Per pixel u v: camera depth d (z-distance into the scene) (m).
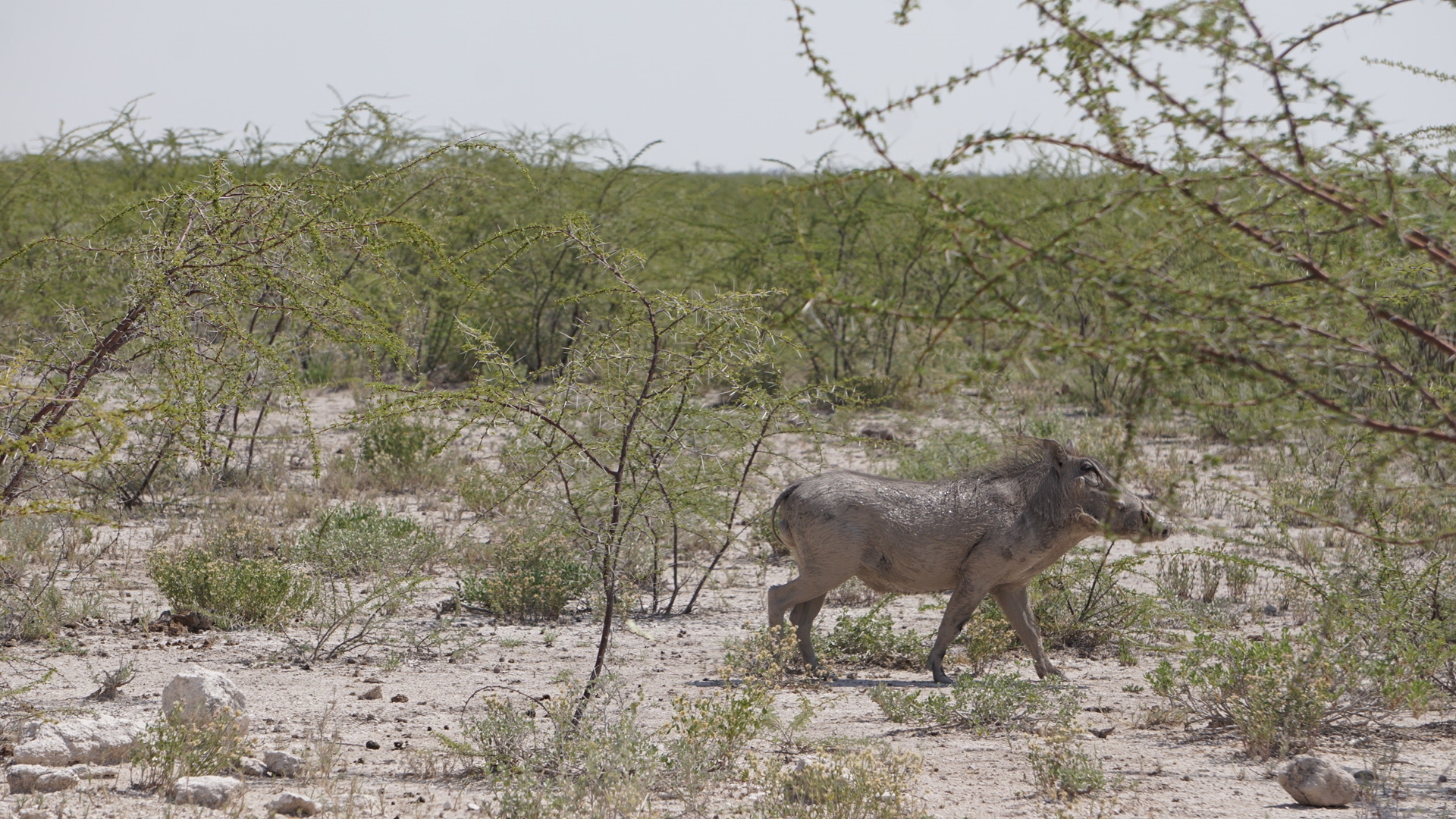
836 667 35.59
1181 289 11.80
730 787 23.02
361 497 60.44
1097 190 12.64
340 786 23.00
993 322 11.66
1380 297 12.65
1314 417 11.95
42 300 58.28
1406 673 27.42
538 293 90.44
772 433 42.31
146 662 33.97
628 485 29.27
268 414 76.81
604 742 23.00
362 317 25.17
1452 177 13.16
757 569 50.06
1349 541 45.84
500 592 42.22
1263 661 27.48
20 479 24.81
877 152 12.28
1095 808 21.72
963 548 33.19
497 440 67.31
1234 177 12.11
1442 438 11.72
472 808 21.62
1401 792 22.59
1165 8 12.50
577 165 98.12
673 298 25.52
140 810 20.56
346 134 56.12
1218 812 21.55
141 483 56.03
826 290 11.97
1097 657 37.16
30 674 31.64
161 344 23.27
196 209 23.55
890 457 63.34
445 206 73.19
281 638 37.78
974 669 34.97
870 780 20.66
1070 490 32.56
